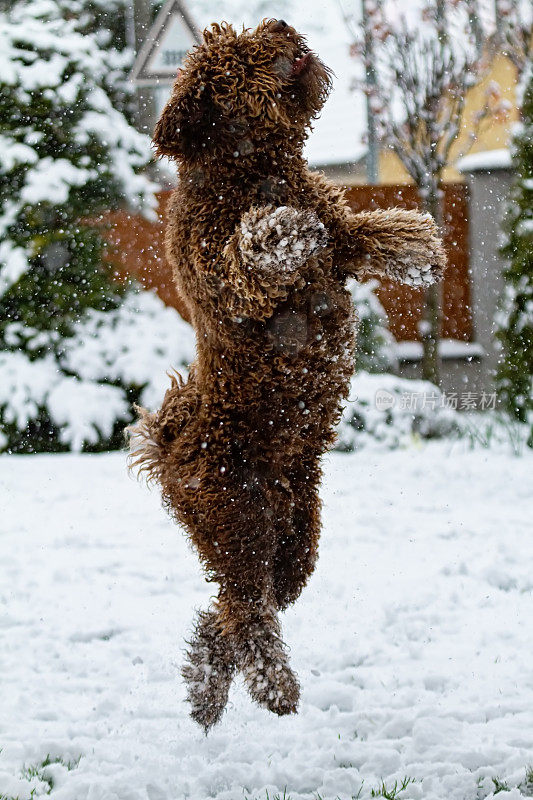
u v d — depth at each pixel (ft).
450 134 48.75
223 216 12.96
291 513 14.08
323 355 13.14
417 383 40.24
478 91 52.54
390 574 22.43
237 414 13.41
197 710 14.65
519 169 37.27
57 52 44.68
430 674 16.35
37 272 43.29
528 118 36.78
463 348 49.26
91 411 41.47
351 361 13.66
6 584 22.70
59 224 43.78
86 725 14.97
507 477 31.81
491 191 48.65
